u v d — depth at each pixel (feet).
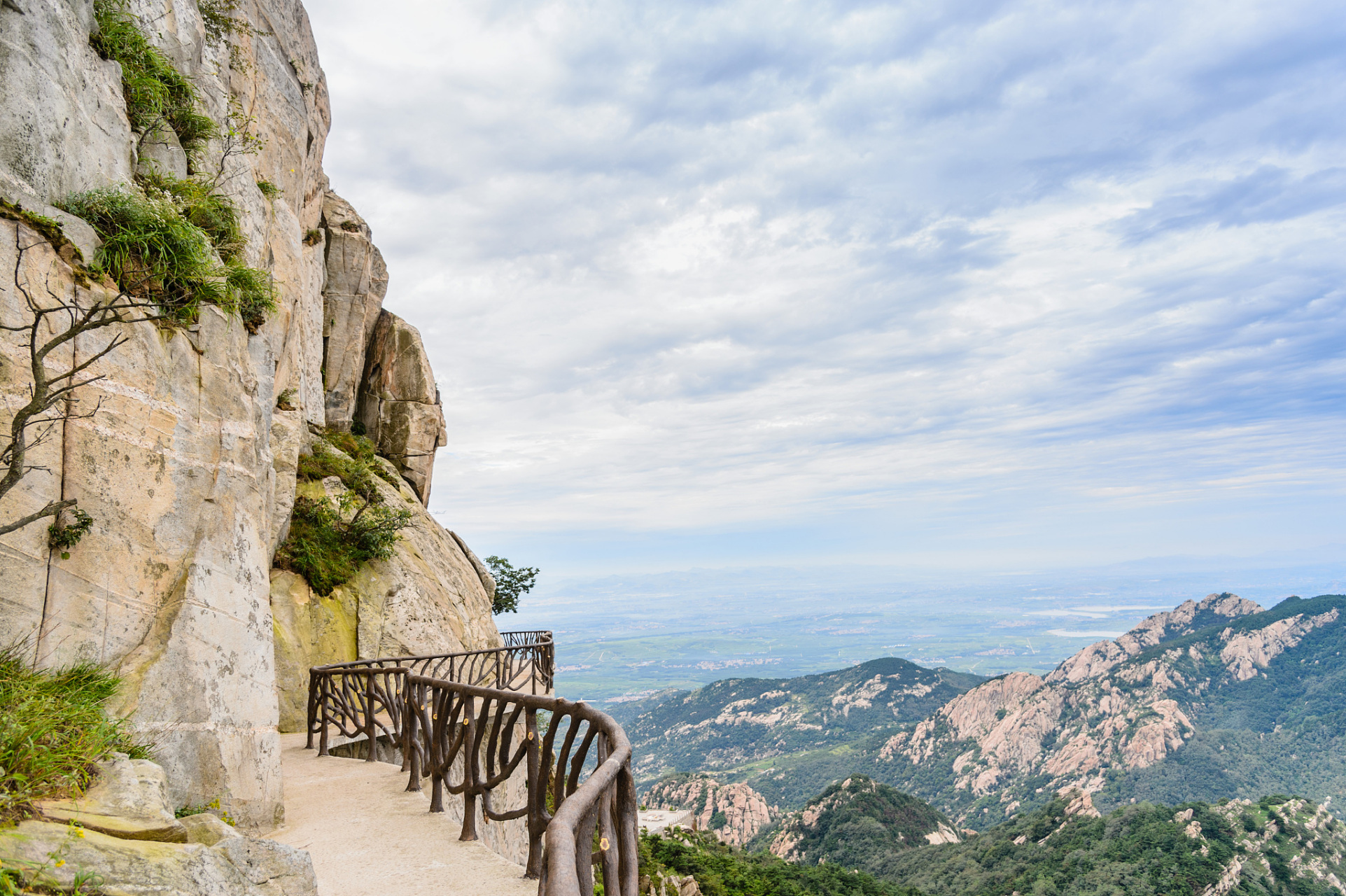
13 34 20.65
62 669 19.42
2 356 18.57
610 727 15.42
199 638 23.90
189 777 22.47
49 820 12.50
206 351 26.27
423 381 99.30
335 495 66.08
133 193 24.32
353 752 41.14
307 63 74.84
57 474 20.06
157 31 30.73
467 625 71.72
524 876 20.34
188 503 24.52
